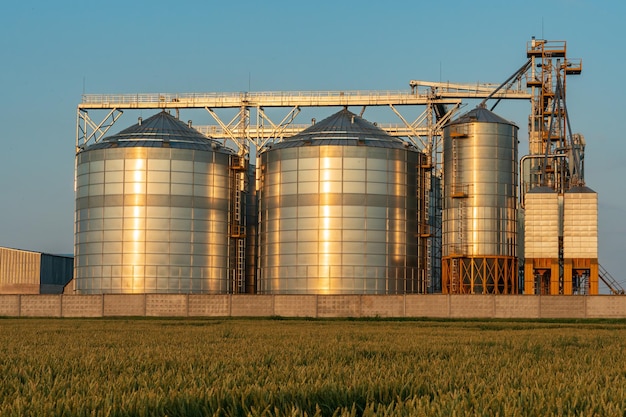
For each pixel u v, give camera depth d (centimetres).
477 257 9394
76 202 9850
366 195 9400
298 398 1502
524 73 10556
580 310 7412
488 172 9494
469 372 2092
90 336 4538
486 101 10475
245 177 10575
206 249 9588
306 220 9375
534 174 10238
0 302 8312
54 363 2398
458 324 6650
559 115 10106
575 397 1436
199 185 9619
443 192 9744
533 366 2350
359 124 9912
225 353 2959
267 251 9612
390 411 1308
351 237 9325
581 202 9038
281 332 5062
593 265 8931
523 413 1296
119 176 9525
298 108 10838
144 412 1331
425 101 10575
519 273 10250
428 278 10081
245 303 7950
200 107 10856
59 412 1301
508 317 7494
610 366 2419
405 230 9550
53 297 8238
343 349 3262
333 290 9256
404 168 9594
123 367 2309
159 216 9469
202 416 1340
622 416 1288
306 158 9444
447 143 9719
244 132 10712
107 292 9444
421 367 2292
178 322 6969
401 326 6231
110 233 9500
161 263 9431
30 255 11912
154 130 9850
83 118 10994
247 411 1345
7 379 1947
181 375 1944
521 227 10231
